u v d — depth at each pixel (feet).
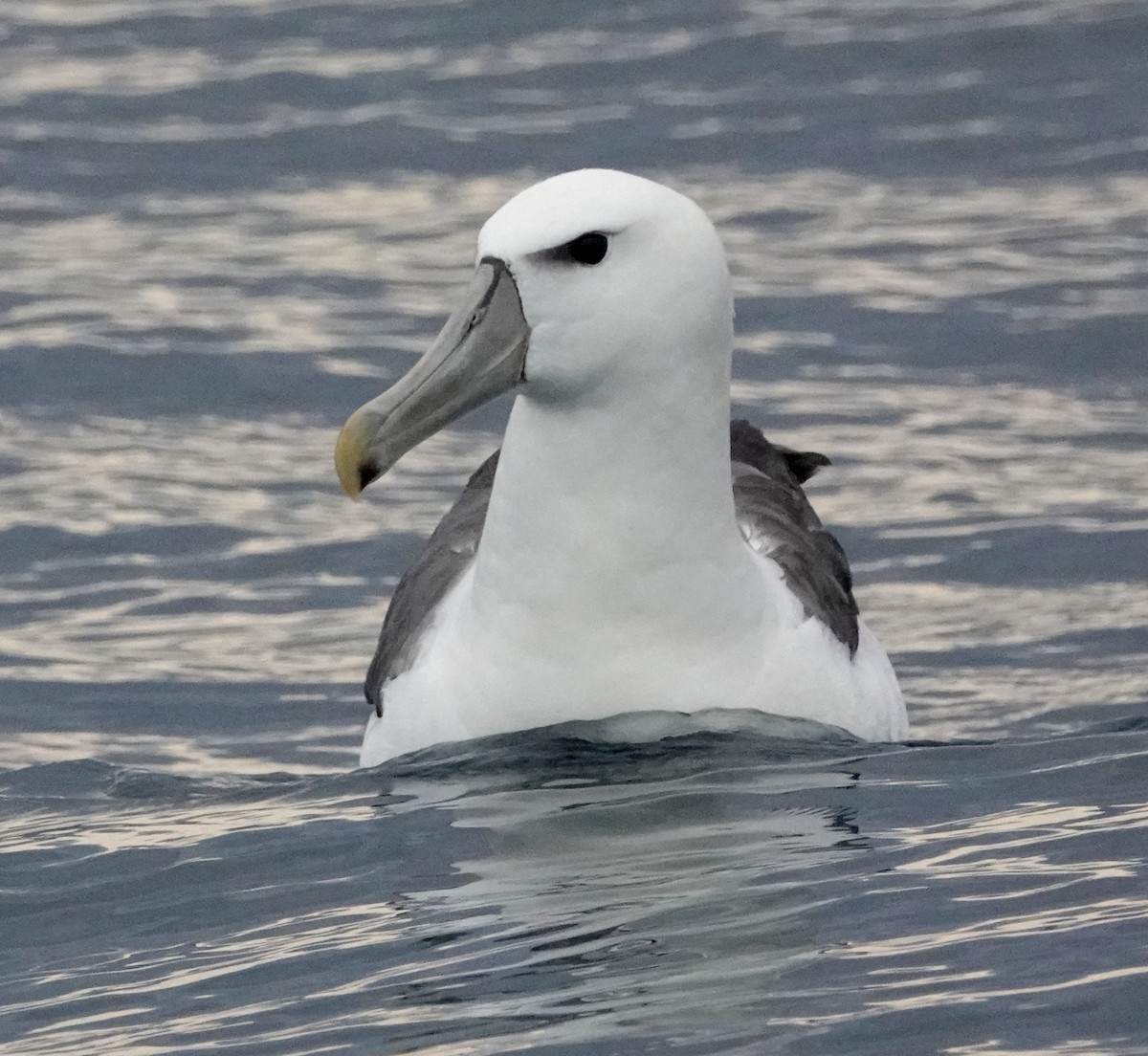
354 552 50.72
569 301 33.17
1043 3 80.28
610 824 32.09
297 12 83.25
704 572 34.53
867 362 59.21
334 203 69.00
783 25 80.02
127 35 81.56
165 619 48.03
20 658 46.19
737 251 64.95
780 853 30.58
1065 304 61.31
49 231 67.67
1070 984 25.89
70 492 53.31
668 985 26.53
